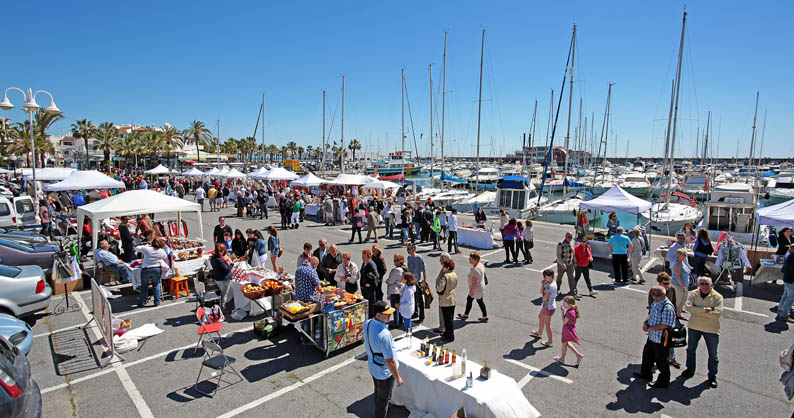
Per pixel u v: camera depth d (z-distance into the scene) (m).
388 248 16.62
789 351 5.16
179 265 10.63
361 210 21.70
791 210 11.06
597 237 14.93
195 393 6.08
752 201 20.66
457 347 7.63
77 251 11.94
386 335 4.93
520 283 11.84
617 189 15.58
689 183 48.31
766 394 6.16
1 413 4.16
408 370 5.54
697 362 7.20
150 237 11.03
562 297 10.60
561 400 5.94
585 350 7.57
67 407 5.72
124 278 10.68
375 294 8.41
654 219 25.72
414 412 5.43
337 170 88.31
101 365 6.85
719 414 5.64
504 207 27.77
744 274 12.41
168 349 7.49
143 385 6.29
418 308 8.80
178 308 9.53
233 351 7.43
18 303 8.09
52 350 7.37
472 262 8.86
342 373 6.70
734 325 8.82
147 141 74.62
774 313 9.51
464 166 87.62
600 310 9.66
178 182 36.28
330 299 7.30
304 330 7.47
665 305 6.19
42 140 52.91
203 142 91.75
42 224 17.70
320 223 23.23
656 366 6.67
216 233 12.88
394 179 56.38
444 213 16.86
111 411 5.64
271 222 23.31
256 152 112.62
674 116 26.69
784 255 11.24
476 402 4.72
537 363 7.04
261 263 11.22
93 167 76.81
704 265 10.79
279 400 5.93
